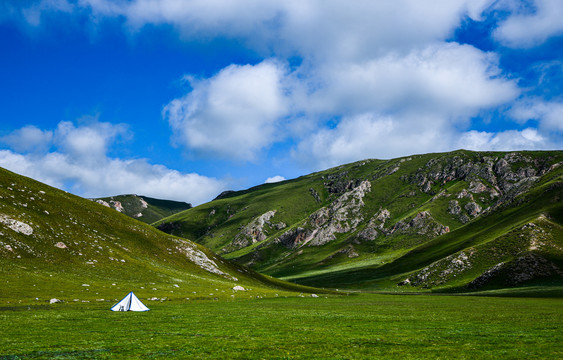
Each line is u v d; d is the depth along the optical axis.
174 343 30.73
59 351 26.91
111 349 28.03
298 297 114.06
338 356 26.39
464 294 162.12
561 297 125.62
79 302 64.25
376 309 70.25
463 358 25.86
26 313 48.47
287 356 26.31
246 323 44.47
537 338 34.12
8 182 119.25
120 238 132.00
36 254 93.19
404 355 26.75
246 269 180.75
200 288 107.25
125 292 81.88
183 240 163.38
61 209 123.56
